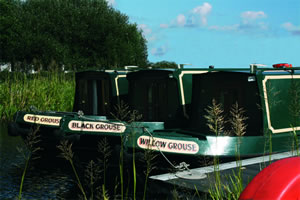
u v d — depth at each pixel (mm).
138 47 43875
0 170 8461
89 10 41906
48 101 16875
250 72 7773
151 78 9320
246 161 6941
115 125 8445
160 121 9219
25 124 10297
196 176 6098
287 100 8148
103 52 40625
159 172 7277
